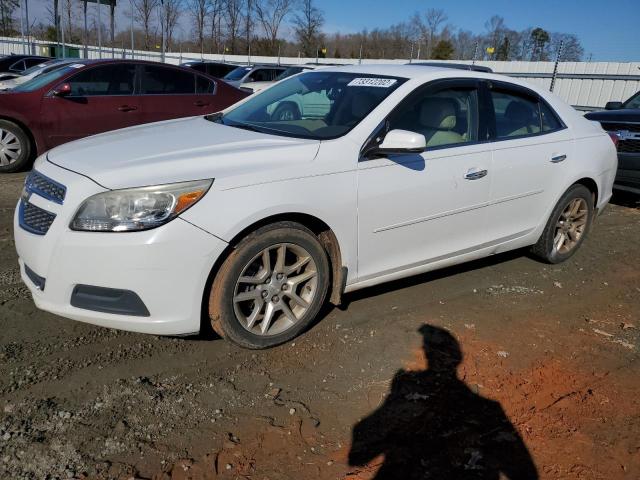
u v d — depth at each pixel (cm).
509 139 417
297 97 407
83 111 771
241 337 313
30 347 315
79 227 274
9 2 4328
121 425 258
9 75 1493
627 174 714
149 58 3816
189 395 284
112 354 314
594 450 261
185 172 287
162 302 282
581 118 491
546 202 454
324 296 339
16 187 671
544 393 304
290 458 245
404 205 354
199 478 231
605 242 588
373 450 253
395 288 427
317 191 314
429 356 334
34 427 252
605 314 411
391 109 355
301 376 306
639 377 326
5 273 408
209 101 877
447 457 251
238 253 296
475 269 480
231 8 5019
